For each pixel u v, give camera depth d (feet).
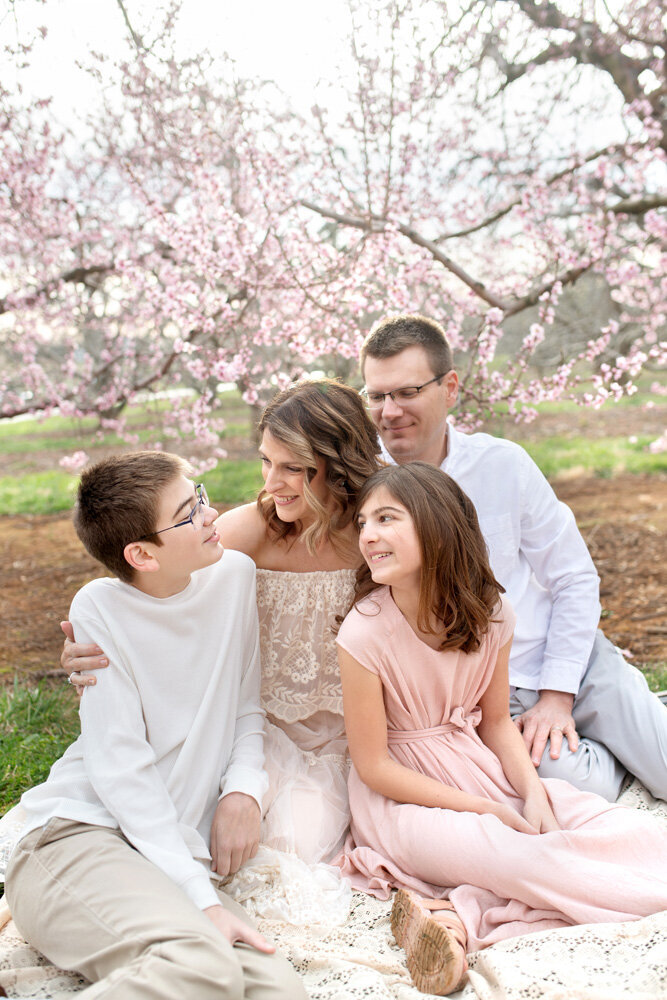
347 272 14.66
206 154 15.72
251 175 15.31
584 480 26.71
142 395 21.94
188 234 14.33
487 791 7.24
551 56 18.07
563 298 27.61
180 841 6.26
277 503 7.68
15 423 52.80
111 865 5.94
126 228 17.46
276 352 17.54
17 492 29.71
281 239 14.87
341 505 7.79
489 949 5.96
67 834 6.27
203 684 7.12
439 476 7.26
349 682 7.16
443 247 18.38
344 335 14.51
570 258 15.33
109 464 6.88
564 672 8.59
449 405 9.42
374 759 7.20
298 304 15.21
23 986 5.85
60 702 11.87
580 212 17.79
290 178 15.20
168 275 15.64
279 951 6.11
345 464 7.61
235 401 45.57
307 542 7.61
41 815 6.41
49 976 5.94
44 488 30.12
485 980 5.71
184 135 15.85
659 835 6.65
